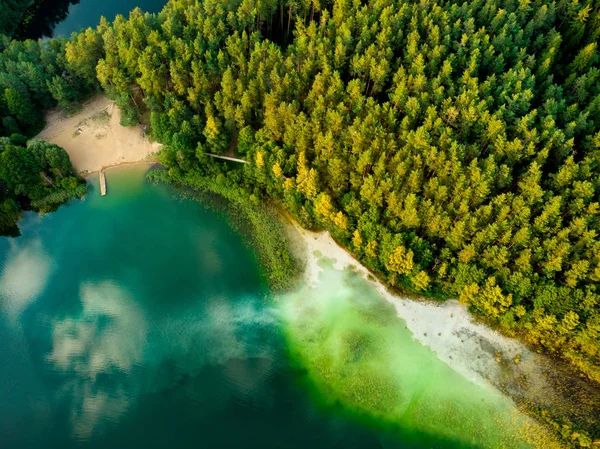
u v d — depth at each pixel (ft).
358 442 230.89
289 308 270.67
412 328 259.39
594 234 235.61
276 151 295.28
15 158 300.81
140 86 339.36
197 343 264.11
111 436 240.32
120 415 246.06
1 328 276.00
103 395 251.80
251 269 287.07
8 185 309.22
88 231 311.06
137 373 257.34
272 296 276.00
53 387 255.91
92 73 355.77
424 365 247.50
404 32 341.41
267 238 296.10
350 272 280.51
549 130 273.13
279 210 306.14
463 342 253.24
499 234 251.19
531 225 249.34
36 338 271.90
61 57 350.84
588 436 217.56
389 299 269.44
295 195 293.23
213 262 291.99
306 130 291.58
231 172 315.17
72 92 354.33
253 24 362.53
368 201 276.41
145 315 275.18
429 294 266.16
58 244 307.17
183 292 282.15
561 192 256.52
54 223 315.99
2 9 442.50
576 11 333.42
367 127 285.23
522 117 278.87
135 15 370.94
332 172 283.38
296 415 239.91
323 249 289.53
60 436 241.76
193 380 253.24
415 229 269.23
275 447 232.94
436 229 259.19
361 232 273.54
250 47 345.51
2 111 340.18
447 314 262.06
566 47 336.49
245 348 260.42
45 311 281.33
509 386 238.27
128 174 334.44
